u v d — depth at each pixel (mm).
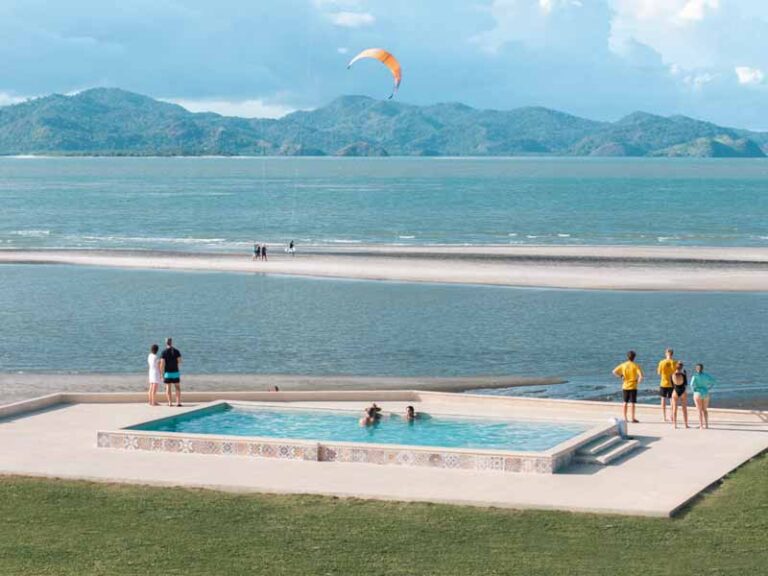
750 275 89875
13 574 21594
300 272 94500
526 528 24562
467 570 21875
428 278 89500
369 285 86312
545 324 67375
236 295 81250
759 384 50250
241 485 28000
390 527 24641
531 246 117000
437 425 35500
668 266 96250
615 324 67312
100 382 51000
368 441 33094
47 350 59781
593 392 48344
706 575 21562
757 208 192125
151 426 34844
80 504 26547
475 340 62219
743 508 26062
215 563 22312
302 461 30641
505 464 29406
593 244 122625
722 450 32344
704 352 58531
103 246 123750
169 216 176000
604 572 21766
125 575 21578
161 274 94750
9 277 93062
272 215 177250
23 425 35812
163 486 28188
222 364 55688
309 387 49219
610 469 29828
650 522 24953
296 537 23984
